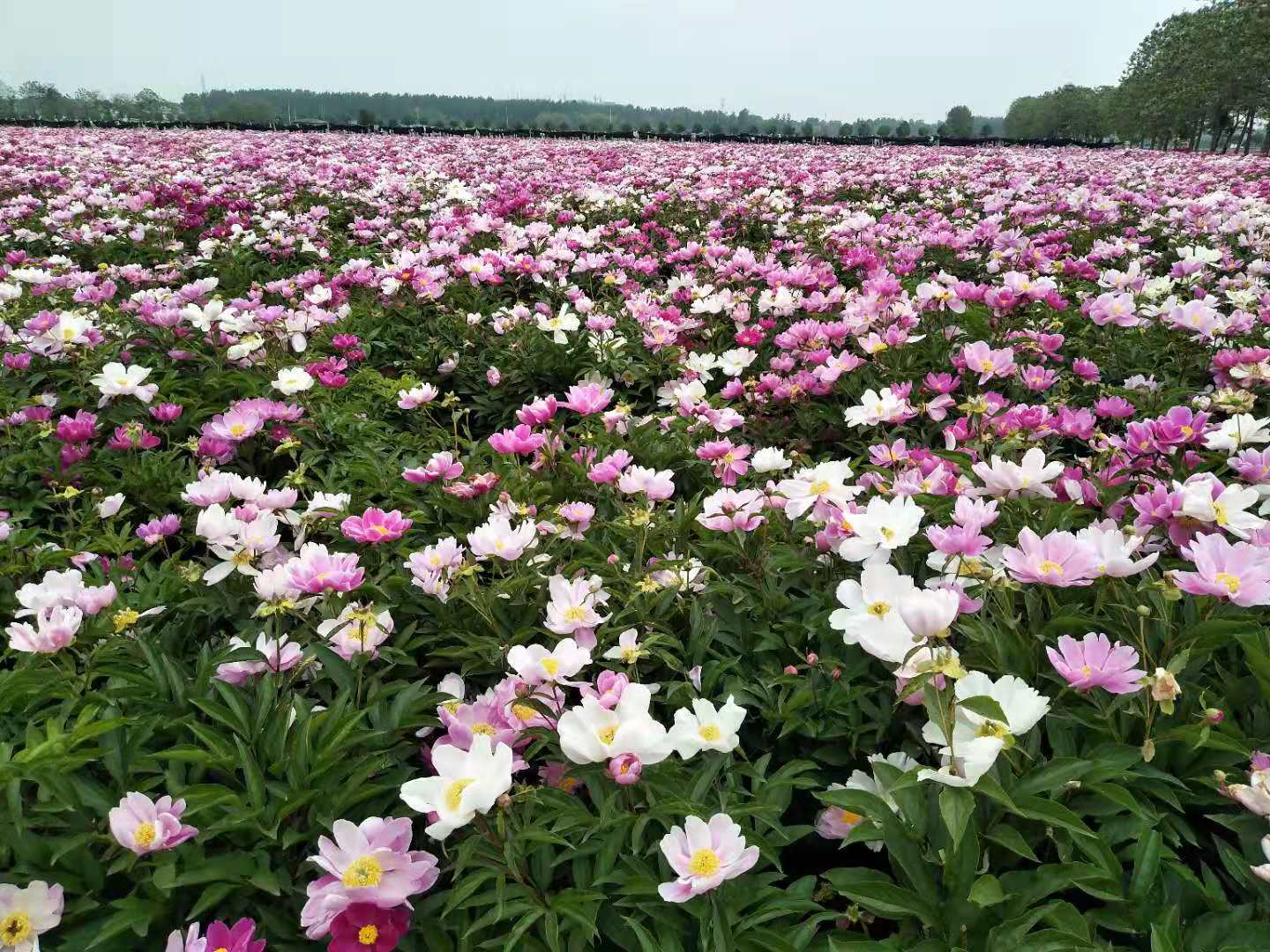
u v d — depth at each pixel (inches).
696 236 421.7
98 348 226.1
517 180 602.9
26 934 67.5
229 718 88.9
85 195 487.2
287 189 561.9
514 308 270.7
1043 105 3243.1
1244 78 1755.7
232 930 68.5
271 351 234.8
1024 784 74.2
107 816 79.9
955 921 69.3
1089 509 120.6
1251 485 116.4
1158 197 503.8
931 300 232.1
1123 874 73.3
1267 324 221.8
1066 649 79.7
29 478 171.8
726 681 103.1
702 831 70.5
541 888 77.5
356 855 68.7
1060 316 234.4
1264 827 73.9
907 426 185.5
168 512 167.9
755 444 195.3
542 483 150.5
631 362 242.1
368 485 167.0
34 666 100.9
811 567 115.8
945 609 71.8
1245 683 88.7
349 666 100.0
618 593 111.7
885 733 95.2
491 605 110.8
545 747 93.8
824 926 84.4
